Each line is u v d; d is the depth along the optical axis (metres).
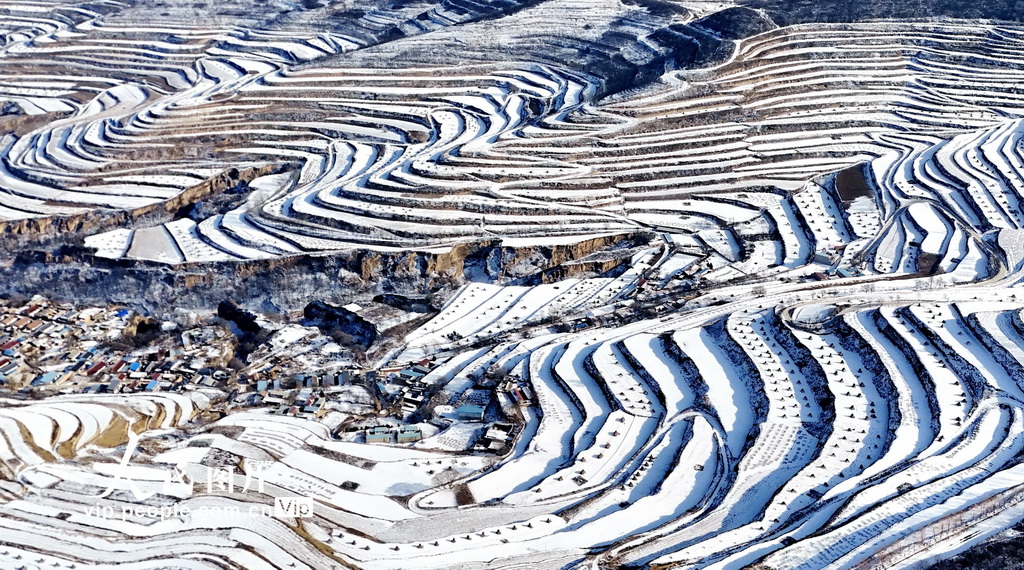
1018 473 93.56
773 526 89.62
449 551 88.00
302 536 90.38
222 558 86.62
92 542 88.75
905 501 90.00
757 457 101.31
